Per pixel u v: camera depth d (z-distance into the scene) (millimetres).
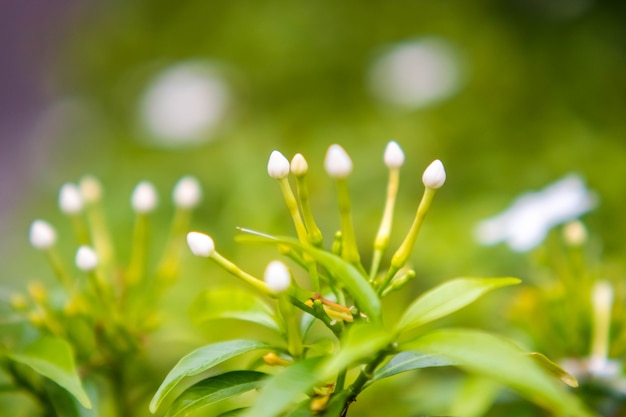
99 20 1105
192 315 303
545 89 829
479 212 601
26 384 326
